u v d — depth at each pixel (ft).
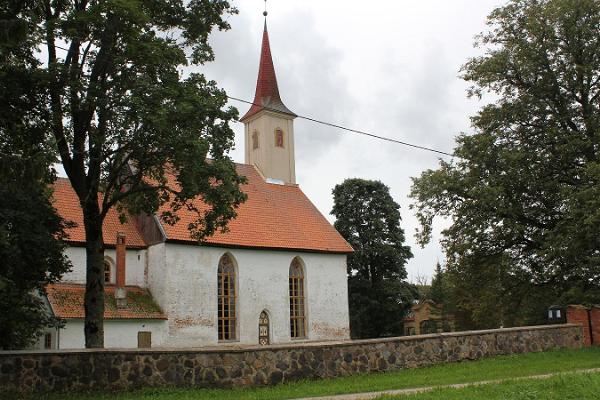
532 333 81.25
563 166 101.30
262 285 128.57
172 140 62.54
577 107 102.83
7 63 54.29
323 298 139.23
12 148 57.52
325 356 62.49
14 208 66.95
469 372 62.90
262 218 139.23
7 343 72.69
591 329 94.43
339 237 148.97
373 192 188.85
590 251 91.50
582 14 98.07
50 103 60.44
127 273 119.96
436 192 106.52
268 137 161.89
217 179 68.54
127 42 59.82
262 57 171.32
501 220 103.04
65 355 51.96
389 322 181.47
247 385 56.90
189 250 119.03
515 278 111.65
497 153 102.78
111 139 63.52
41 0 58.44
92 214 69.10
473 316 122.01
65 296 104.27
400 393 47.73
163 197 72.79
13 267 65.62
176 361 55.31
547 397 44.09
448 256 110.93
